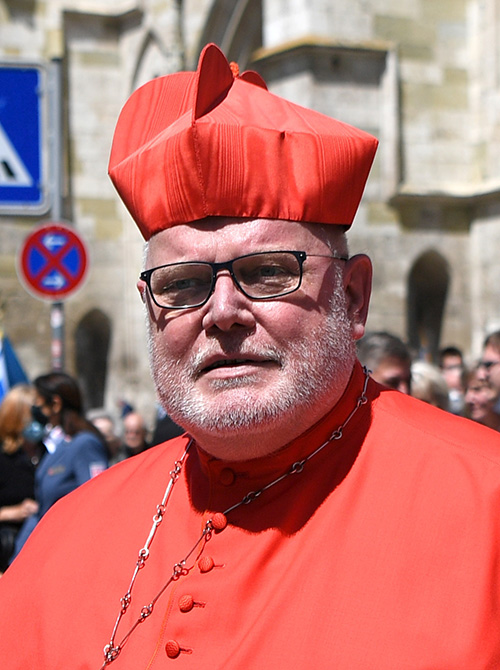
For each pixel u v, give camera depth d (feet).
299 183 6.81
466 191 36.63
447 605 6.08
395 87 35.01
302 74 33.83
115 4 51.67
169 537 7.43
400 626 6.09
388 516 6.58
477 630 5.96
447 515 6.42
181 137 6.82
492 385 16.12
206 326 6.70
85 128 51.49
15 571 8.16
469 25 36.91
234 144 6.75
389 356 14.66
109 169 7.75
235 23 45.42
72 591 7.52
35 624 7.54
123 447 28.50
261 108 7.23
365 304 7.55
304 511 6.89
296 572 6.56
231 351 6.68
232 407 6.63
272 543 6.81
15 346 49.34
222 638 6.54
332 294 6.98
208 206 6.76
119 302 51.72
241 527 7.01
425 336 38.81
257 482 7.13
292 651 6.20
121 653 6.96
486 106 36.40
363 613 6.21
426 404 7.80
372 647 6.07
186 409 6.84
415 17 35.96
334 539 6.62
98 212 51.57
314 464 7.07
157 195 7.04
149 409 50.78
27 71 22.40
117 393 51.42
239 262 6.68
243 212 6.75
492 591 6.09
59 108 23.12
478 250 37.06
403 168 36.14
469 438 7.04
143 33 49.55
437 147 36.55
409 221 36.45
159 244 7.11
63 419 19.30
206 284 6.86
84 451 18.10
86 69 51.57
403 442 7.00
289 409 6.71
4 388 25.94
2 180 22.24
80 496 8.51
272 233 6.77
